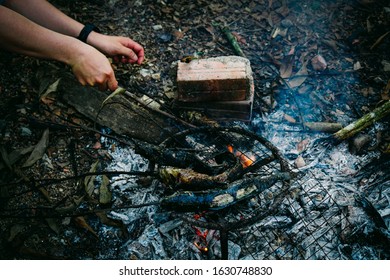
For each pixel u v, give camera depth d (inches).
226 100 48.4
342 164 48.3
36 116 49.6
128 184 45.8
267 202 44.6
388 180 46.4
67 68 53.3
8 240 41.4
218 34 60.7
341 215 44.2
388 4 64.2
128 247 42.1
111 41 45.1
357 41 60.3
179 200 38.3
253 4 64.6
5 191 43.9
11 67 52.9
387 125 51.1
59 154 47.6
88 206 44.4
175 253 41.9
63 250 41.7
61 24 44.9
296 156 48.8
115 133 49.1
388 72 56.8
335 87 55.4
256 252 41.9
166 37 59.6
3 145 47.3
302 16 63.2
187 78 46.5
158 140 48.1
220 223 38.4
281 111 52.8
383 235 42.2
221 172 40.8
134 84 53.9
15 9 44.1
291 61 57.1
